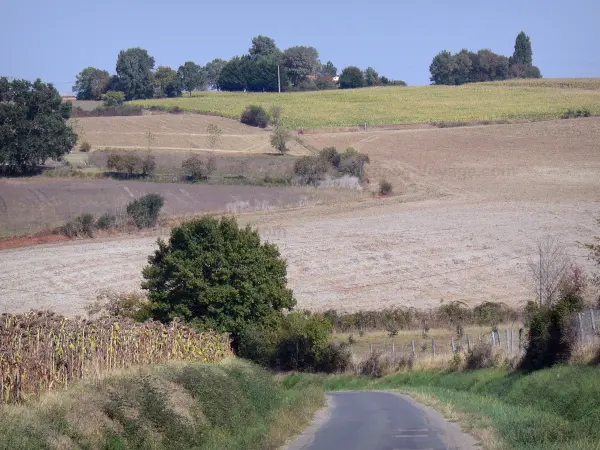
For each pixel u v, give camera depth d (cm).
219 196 7925
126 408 1361
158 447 1324
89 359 1697
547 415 1656
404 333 4400
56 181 8381
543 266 4403
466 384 2734
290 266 5675
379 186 9000
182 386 1677
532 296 4866
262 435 1530
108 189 7906
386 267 5675
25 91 9044
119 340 1919
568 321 2312
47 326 1550
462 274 5466
